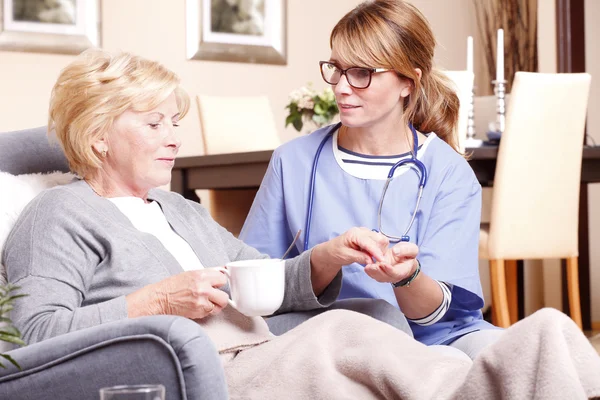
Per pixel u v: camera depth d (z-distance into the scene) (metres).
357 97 1.99
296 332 1.47
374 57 1.96
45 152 1.81
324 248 1.71
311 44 6.12
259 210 2.13
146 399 0.96
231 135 5.09
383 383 1.31
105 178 1.65
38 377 1.23
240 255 1.88
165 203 1.76
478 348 1.81
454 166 2.05
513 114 3.83
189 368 1.18
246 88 5.93
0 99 5.25
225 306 1.53
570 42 5.42
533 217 3.94
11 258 1.47
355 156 2.07
